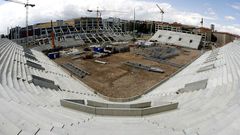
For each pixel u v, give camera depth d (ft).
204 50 292.61
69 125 57.36
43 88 107.45
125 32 418.51
